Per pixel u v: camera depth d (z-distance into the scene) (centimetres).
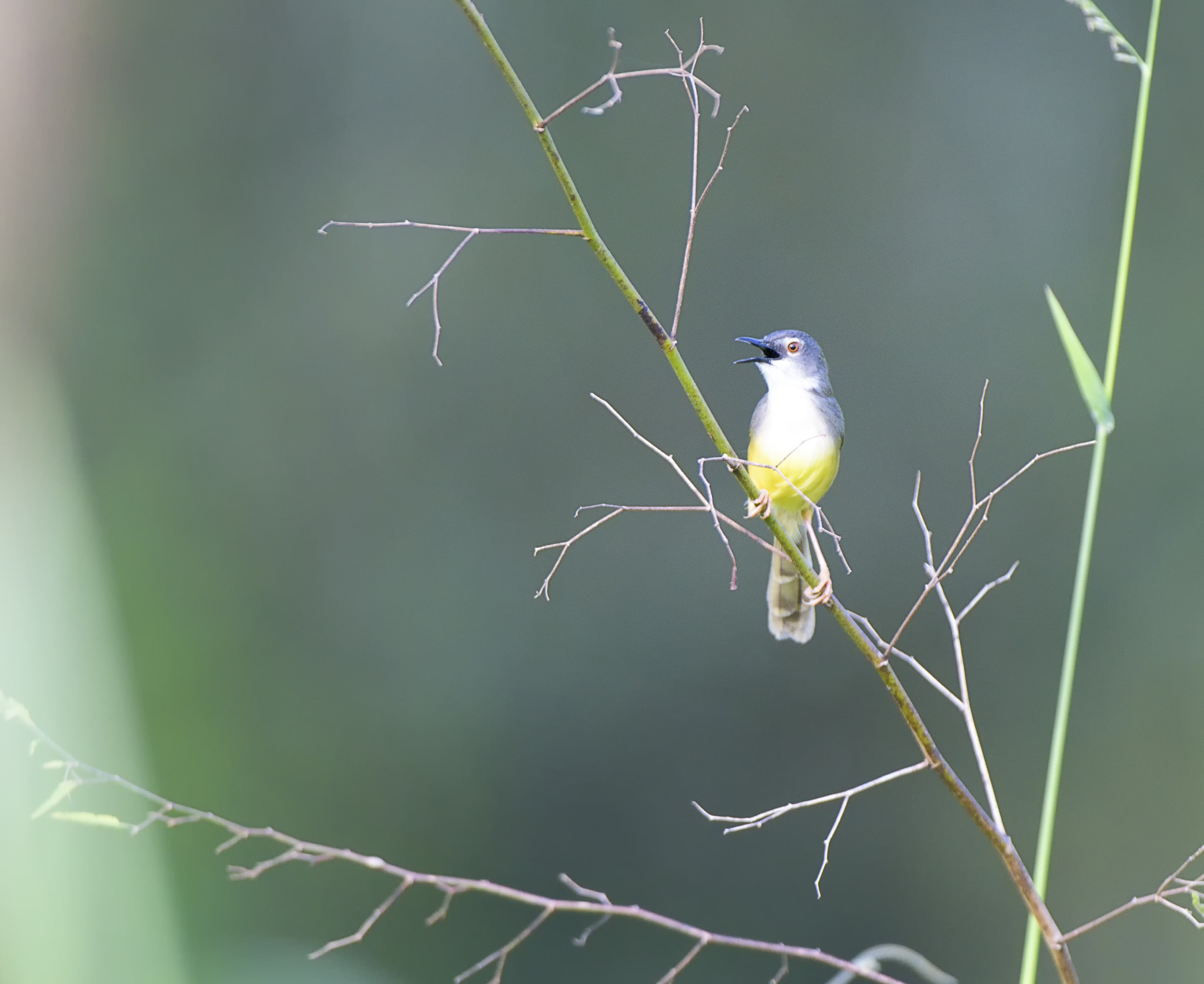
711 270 1350
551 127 1354
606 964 1264
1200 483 1322
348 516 1327
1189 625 1289
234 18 1323
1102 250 1388
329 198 1362
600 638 1312
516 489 1334
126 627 1225
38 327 1269
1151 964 1245
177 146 1314
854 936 1281
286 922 1195
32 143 1236
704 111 1356
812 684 1305
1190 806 1257
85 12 1244
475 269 1347
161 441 1305
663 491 1318
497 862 1279
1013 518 1334
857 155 1386
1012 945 1273
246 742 1248
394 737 1291
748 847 1288
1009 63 1400
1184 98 1384
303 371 1342
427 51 1363
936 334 1373
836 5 1374
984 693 1314
